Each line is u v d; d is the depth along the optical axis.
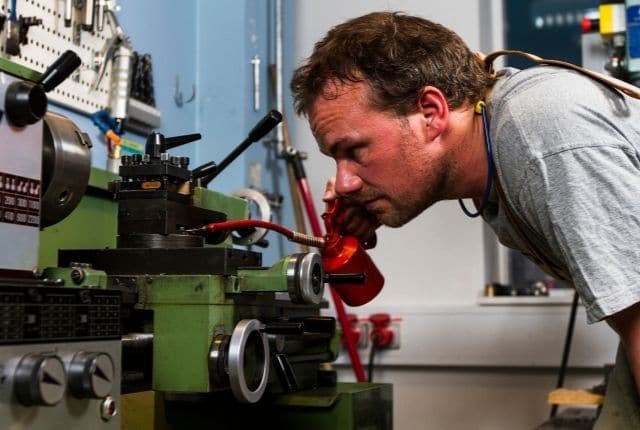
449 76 1.27
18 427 0.82
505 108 1.15
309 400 1.36
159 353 1.12
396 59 1.25
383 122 1.26
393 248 2.92
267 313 1.28
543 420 2.70
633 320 1.00
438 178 1.30
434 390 2.83
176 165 1.30
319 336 1.43
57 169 1.05
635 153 1.05
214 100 2.67
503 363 2.67
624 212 0.99
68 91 1.91
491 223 1.38
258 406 1.40
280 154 2.80
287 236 1.43
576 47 3.04
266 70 2.85
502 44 3.09
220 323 1.13
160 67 2.44
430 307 2.77
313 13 3.12
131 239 1.25
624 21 2.42
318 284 1.19
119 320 0.99
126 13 2.26
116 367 0.98
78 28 1.94
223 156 2.64
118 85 2.08
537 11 3.10
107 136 2.05
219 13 2.70
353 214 1.60
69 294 0.90
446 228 2.87
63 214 1.11
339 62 1.27
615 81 1.14
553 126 1.06
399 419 2.84
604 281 0.98
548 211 1.04
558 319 2.63
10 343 0.81
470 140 1.28
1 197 0.92
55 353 0.87
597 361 2.59
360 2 3.07
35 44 1.79
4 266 0.93
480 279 2.82
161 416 1.44
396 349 2.79
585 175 1.01
